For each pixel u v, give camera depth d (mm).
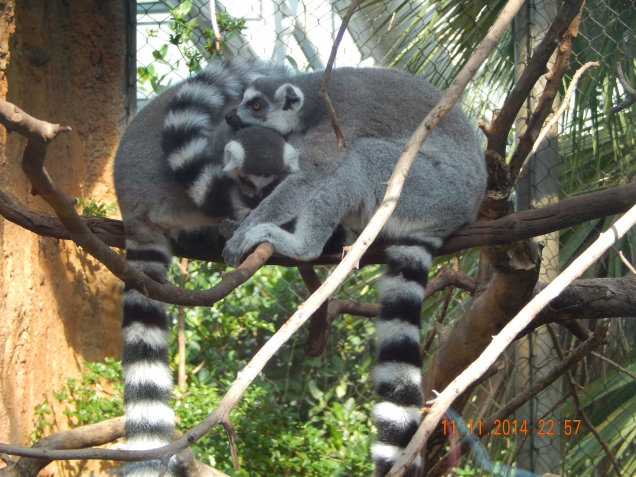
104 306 5301
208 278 5691
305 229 3545
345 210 3656
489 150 3088
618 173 5156
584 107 5078
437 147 3746
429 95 4059
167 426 3404
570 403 5051
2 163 4121
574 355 3311
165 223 3842
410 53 5516
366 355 5688
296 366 5734
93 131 5230
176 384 5309
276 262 3529
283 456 4738
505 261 3061
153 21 5863
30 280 4559
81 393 4852
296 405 5570
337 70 4207
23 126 1623
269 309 5906
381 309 3354
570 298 3281
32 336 4562
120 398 4902
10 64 4383
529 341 4699
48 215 3092
